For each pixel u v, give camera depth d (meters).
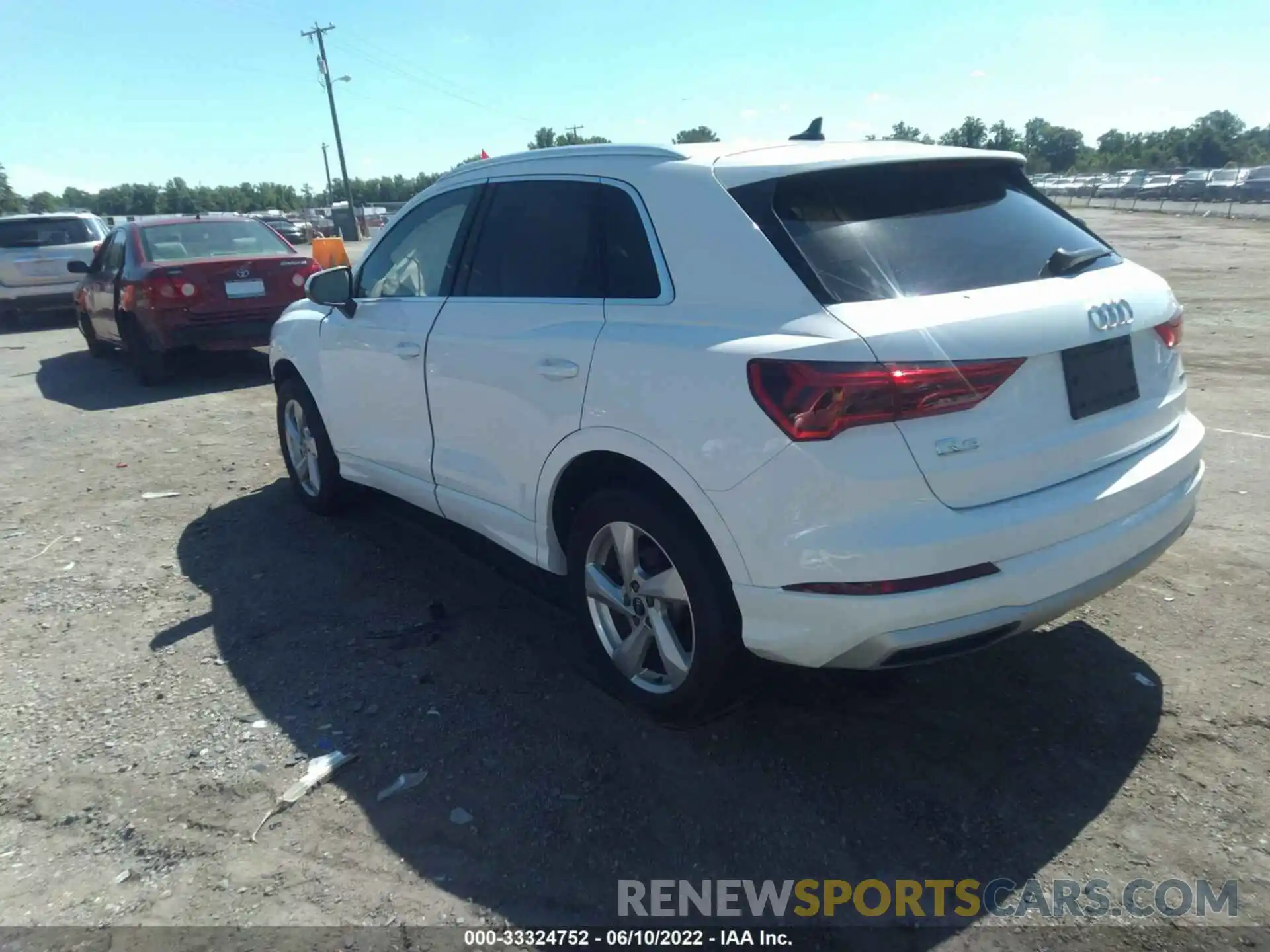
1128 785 3.11
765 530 2.87
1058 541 2.96
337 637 4.27
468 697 3.75
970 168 3.53
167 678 3.97
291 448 5.90
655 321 3.25
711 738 3.44
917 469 2.73
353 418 4.98
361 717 3.63
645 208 3.40
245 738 3.53
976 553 2.79
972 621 2.84
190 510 6.05
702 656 3.21
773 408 2.80
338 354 4.99
